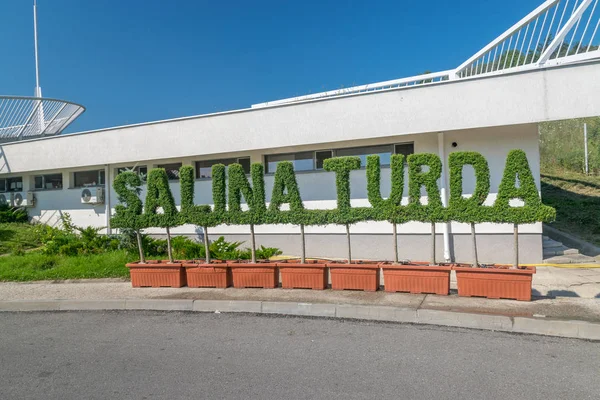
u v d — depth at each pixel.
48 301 7.64
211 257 10.12
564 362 4.70
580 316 5.95
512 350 5.09
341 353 5.07
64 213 15.92
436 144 10.70
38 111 21.92
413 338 5.56
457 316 6.11
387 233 11.15
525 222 6.84
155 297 7.68
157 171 8.80
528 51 11.78
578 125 19.16
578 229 12.16
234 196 8.40
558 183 15.96
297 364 4.75
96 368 4.77
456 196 7.22
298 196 8.10
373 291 7.60
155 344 5.54
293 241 12.09
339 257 11.61
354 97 10.72
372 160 7.70
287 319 6.57
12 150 15.73
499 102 9.53
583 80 9.00
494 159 10.20
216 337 5.77
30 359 5.11
